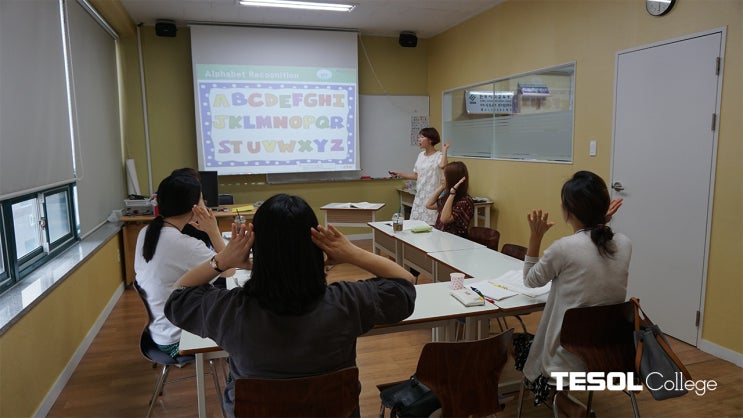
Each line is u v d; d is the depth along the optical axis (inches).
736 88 112.3
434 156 187.0
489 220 219.6
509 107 205.3
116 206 201.8
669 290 132.2
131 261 184.7
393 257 165.8
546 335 79.7
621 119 145.7
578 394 105.0
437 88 271.3
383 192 279.7
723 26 114.3
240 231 46.5
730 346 117.6
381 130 275.1
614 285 76.2
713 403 100.4
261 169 250.4
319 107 256.1
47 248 121.1
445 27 253.4
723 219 116.9
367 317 48.5
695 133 122.6
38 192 118.3
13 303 89.3
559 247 76.8
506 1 203.5
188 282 49.8
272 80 247.1
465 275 107.2
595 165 157.8
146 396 105.5
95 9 174.4
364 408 99.9
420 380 66.1
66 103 138.3
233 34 239.5
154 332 89.0
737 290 115.0
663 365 69.0
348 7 214.5
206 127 240.5
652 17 133.8
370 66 269.7
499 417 95.3
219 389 94.9
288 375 47.3
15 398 83.5
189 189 88.2
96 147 171.5
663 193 132.5
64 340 111.0
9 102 98.7
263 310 45.0
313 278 45.4
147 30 234.7
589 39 157.9
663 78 131.1
